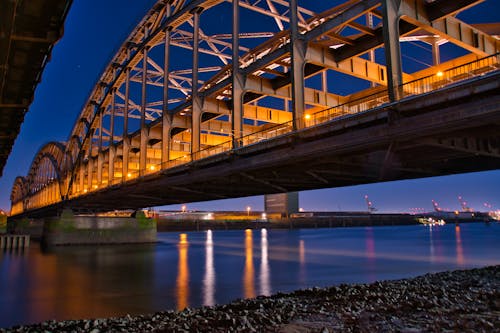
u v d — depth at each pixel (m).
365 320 10.89
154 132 46.59
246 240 98.75
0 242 61.94
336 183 30.03
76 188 83.44
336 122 19.89
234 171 26.98
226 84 31.91
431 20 20.75
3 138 24.16
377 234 138.62
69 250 58.84
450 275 20.92
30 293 24.55
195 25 37.25
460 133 17.22
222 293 23.67
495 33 25.50
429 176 25.17
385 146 18.64
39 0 11.59
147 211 194.38
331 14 30.67
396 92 17.66
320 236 124.62
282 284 27.16
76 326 12.82
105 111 65.62
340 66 27.11
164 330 11.26
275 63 29.14
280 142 23.22
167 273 33.69
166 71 42.62
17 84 16.94
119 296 23.20
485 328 9.30
